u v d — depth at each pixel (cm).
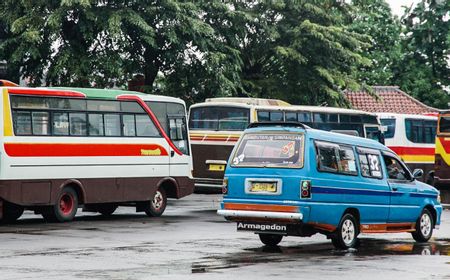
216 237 2273
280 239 2139
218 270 1625
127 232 2392
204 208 3522
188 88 4450
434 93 7356
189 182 3161
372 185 2133
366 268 1705
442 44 7419
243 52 4994
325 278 1551
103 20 3978
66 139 2714
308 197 1942
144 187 2986
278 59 4947
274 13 5059
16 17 4047
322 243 2200
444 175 4091
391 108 6644
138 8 4162
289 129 1991
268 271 1623
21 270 1588
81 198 2780
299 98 5031
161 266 1669
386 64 7400
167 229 2505
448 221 3073
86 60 3997
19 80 4216
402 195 2233
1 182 2533
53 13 3900
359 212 2092
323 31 4909
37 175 2625
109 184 2856
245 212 1977
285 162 1964
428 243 2284
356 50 5259
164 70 4419
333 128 3831
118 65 4041
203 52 4303
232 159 2023
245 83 4888
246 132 2038
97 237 2233
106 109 2855
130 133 2938
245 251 1962
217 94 4384
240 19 4681
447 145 4084
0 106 2538
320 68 4931
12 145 2553
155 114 3045
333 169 2019
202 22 4244
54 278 1491
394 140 4744
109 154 2855
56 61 3988
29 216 3056
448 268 1728
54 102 2686
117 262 1719
